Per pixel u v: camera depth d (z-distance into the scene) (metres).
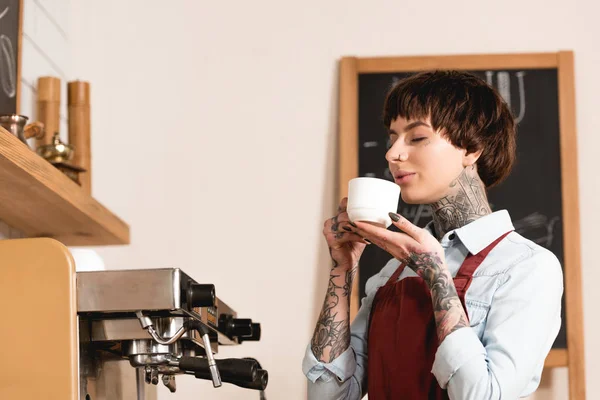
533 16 3.43
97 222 2.78
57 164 2.73
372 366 1.72
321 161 3.39
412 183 1.72
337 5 3.47
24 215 2.67
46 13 3.20
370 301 1.88
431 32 3.44
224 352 3.28
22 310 1.63
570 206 3.28
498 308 1.60
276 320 3.30
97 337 1.73
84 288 1.63
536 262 1.63
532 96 3.38
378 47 3.44
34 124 2.46
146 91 3.46
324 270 3.32
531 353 1.55
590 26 3.41
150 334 1.67
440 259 1.60
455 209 1.73
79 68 3.48
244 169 3.40
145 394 2.23
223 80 3.45
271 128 3.42
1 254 1.64
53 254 1.63
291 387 3.25
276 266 3.33
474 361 1.52
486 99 1.76
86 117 3.11
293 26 3.47
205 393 3.25
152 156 3.42
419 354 1.66
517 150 3.36
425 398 1.64
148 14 3.51
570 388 3.12
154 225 3.38
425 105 1.71
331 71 3.44
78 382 1.62
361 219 1.65
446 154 1.70
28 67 2.98
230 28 3.48
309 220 3.35
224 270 3.33
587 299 3.25
